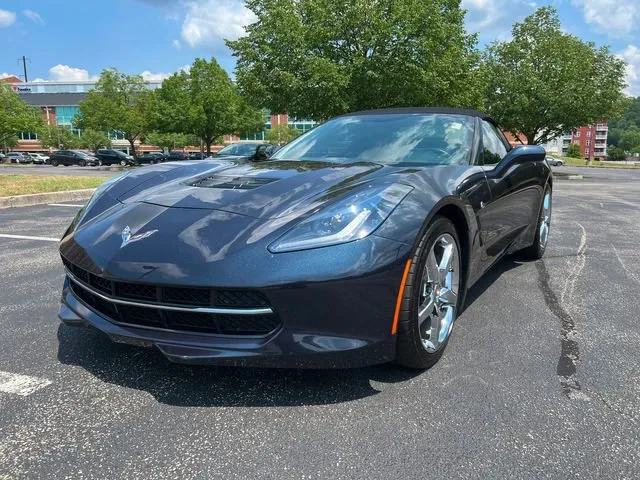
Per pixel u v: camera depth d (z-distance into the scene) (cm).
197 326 196
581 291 353
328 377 219
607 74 2528
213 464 162
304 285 180
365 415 190
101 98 4250
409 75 1608
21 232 589
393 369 227
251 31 1806
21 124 2250
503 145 384
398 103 1678
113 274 196
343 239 188
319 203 206
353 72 1611
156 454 167
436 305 226
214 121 3694
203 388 211
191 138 4881
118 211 239
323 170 257
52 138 6378
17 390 210
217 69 3703
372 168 257
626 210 860
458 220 246
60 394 207
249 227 200
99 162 4275
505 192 314
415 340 207
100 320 211
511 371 227
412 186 218
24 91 9275
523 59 2591
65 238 243
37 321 291
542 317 299
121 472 158
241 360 185
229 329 193
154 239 203
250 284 180
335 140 329
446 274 234
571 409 195
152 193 252
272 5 1725
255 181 246
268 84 1759
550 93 2509
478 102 1916
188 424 185
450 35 1694
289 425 184
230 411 193
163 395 206
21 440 175
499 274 399
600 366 233
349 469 159
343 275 182
